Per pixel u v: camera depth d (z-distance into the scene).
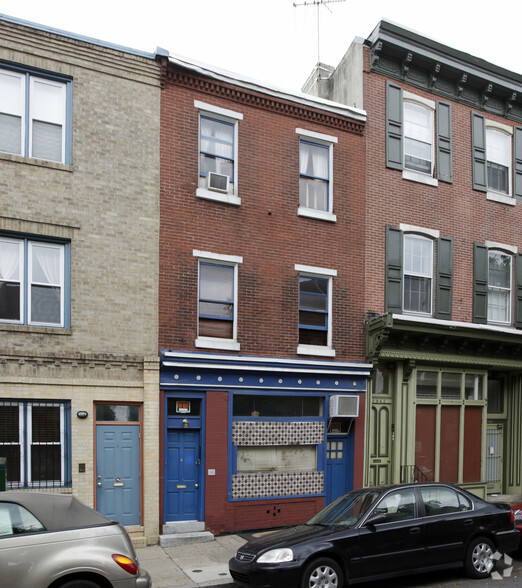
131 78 11.52
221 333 12.09
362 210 13.80
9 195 10.24
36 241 10.55
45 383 10.18
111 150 11.20
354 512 8.24
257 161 12.73
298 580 7.26
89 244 10.82
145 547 10.46
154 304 11.28
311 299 13.16
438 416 14.27
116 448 10.74
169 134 11.79
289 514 12.16
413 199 14.45
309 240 13.11
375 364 13.48
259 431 12.02
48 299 10.57
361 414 13.14
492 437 15.56
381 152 14.20
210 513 11.34
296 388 12.47
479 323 14.90
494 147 16.02
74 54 11.05
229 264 12.27
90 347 10.64
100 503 10.52
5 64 10.52
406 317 13.04
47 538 6.11
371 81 14.32
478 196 15.40
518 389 15.83
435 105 15.04
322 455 12.67
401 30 14.24
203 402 11.54
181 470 11.38
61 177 10.70
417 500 8.44
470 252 15.08
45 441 10.20
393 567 7.84
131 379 10.91
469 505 8.78
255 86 12.77
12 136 10.58
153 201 11.48
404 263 14.24
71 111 10.95
